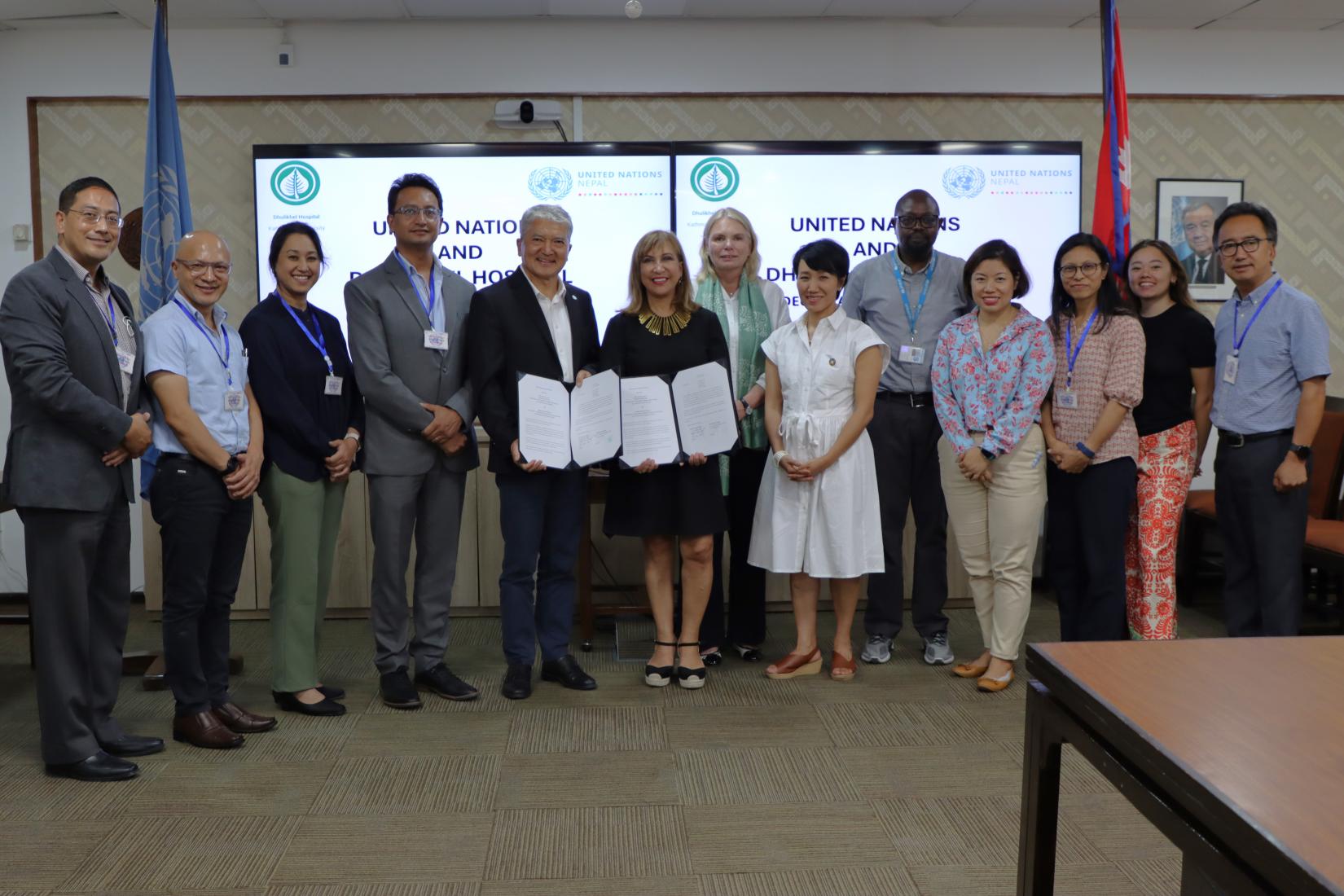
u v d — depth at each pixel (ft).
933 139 17.34
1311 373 11.16
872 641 13.28
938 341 12.24
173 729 10.49
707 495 11.76
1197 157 17.71
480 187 16.65
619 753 10.05
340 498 11.34
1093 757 4.55
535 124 16.99
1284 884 3.25
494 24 16.75
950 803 8.89
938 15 16.72
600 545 16.20
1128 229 13.58
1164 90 17.54
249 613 15.47
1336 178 17.84
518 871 7.68
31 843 8.13
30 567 9.23
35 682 12.59
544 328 11.43
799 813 8.70
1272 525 11.59
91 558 9.32
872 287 13.25
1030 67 17.31
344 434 11.14
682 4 16.05
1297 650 5.26
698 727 10.77
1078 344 11.62
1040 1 15.92
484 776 9.47
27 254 16.80
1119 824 8.54
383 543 11.34
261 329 10.55
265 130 16.80
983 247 11.73
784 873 7.66
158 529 15.29
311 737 10.49
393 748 10.19
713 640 13.23
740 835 8.29
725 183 16.78
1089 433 11.48
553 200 16.69
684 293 11.84
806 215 16.88
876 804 8.88
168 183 12.38
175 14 15.88
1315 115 17.75
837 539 11.85
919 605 13.21
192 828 8.41
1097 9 16.28
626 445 11.61
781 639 14.55
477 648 14.03
